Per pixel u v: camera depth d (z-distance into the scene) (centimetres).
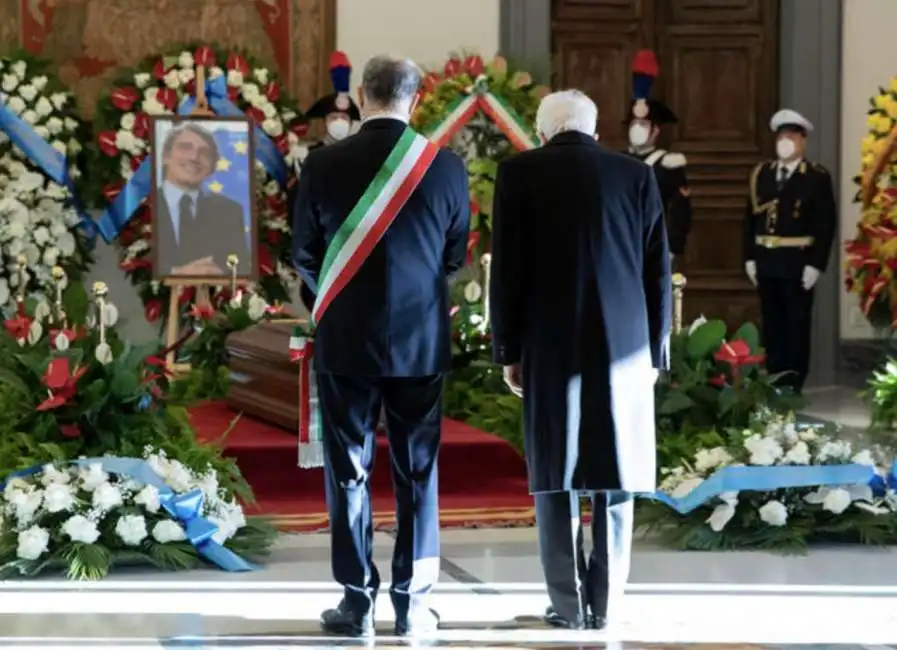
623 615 775
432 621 741
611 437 711
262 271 1603
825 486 944
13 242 1539
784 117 1608
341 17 1712
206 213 1480
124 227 1600
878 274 1350
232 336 1235
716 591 826
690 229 1647
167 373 1163
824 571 876
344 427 720
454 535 978
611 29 1800
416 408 724
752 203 1627
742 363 1080
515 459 1070
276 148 1608
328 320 712
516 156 732
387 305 708
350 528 728
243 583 844
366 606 732
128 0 1678
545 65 1581
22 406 973
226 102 1584
